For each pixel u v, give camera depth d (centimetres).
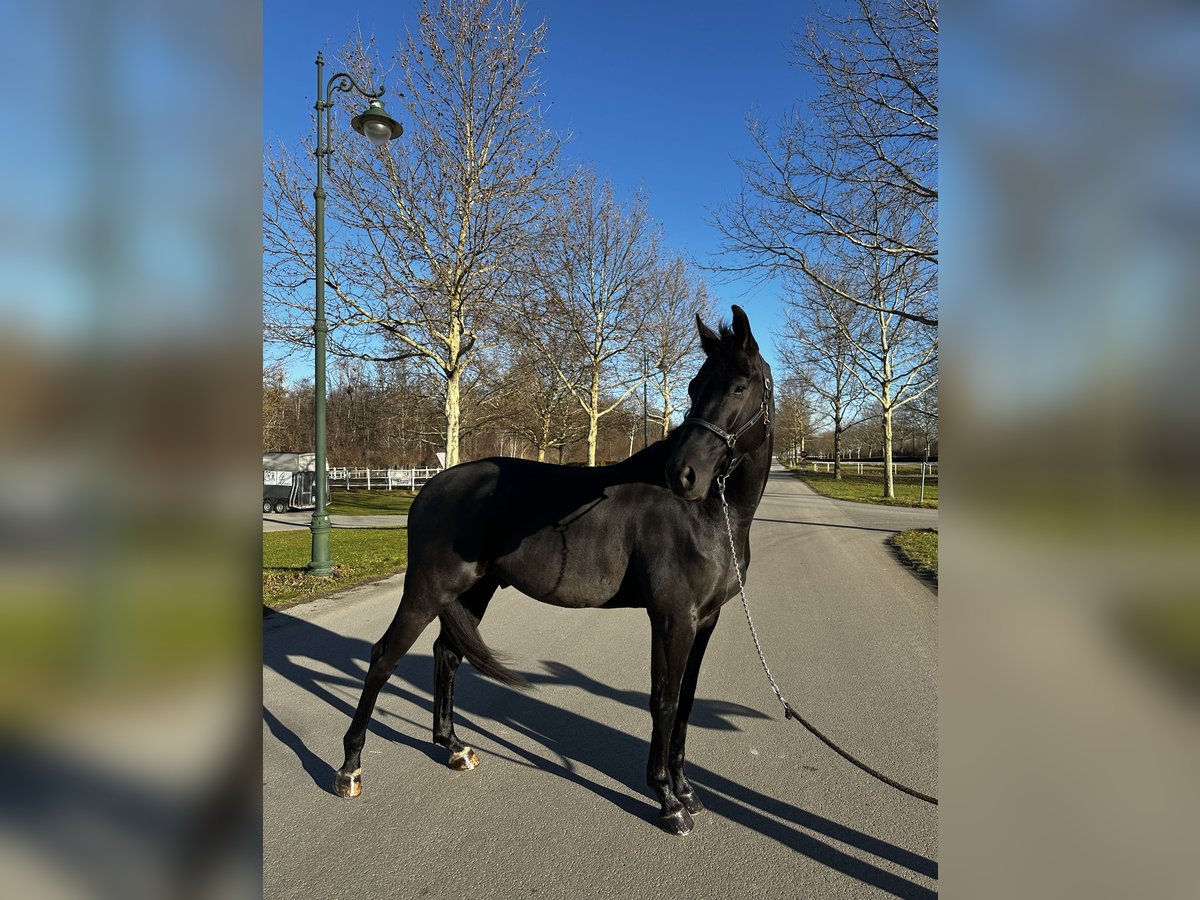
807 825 292
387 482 3628
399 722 408
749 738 381
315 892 242
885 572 936
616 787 327
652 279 2161
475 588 375
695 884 250
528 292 1282
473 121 1138
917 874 257
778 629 620
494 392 1980
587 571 308
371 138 847
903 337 2408
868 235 1053
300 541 1322
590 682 479
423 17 1104
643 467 320
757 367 281
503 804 309
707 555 291
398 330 1223
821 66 962
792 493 2905
